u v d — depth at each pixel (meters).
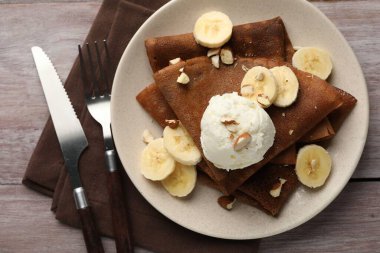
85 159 0.49
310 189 0.46
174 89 0.45
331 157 0.46
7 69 0.50
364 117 0.45
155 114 0.46
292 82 0.44
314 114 0.44
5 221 0.49
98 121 0.48
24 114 0.50
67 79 0.49
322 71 0.46
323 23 0.46
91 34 0.50
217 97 0.43
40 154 0.49
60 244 0.49
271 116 0.44
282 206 0.46
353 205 0.48
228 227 0.46
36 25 0.51
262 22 0.46
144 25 0.46
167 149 0.45
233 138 0.41
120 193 0.47
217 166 0.44
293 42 0.47
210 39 0.45
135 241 0.48
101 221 0.48
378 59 0.49
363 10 0.49
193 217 0.46
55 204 0.49
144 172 0.46
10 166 0.50
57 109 0.48
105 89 0.49
